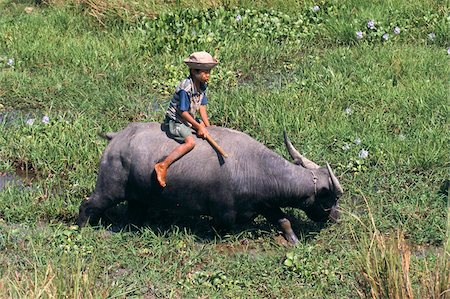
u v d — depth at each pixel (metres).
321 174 29.20
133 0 51.19
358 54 44.84
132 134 29.31
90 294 24.66
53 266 26.98
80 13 51.31
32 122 37.38
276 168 28.73
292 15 50.19
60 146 35.56
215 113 38.34
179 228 30.36
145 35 47.72
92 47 46.22
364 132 36.62
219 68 43.22
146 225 30.31
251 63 44.38
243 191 28.72
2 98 40.88
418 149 34.88
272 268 27.84
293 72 43.78
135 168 28.81
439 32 47.50
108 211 31.50
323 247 29.09
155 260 28.20
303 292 26.73
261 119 37.56
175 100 28.89
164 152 28.73
